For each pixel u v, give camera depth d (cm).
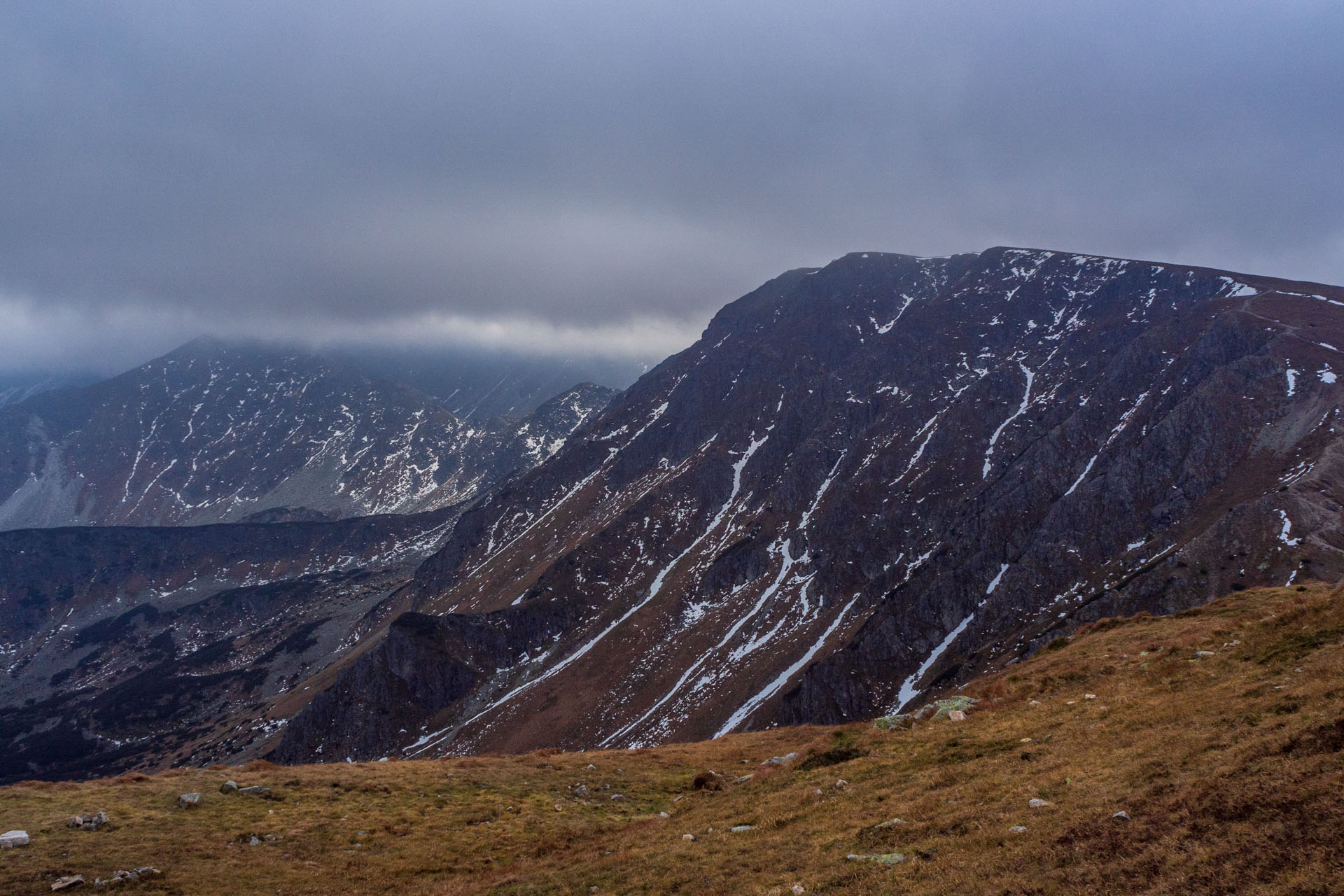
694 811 3350
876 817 2416
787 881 2036
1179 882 1441
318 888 2881
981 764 2688
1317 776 1580
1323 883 1255
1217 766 1858
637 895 2281
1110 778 2092
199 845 3247
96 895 2714
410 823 3650
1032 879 1634
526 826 3597
